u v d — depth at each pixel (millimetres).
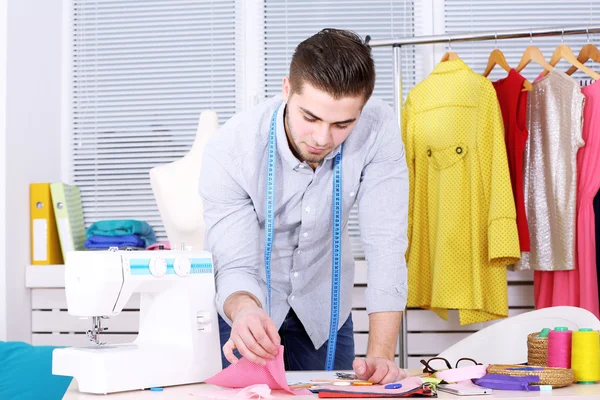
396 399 1319
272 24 3891
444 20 3809
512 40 3758
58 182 3840
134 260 1566
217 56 3924
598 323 2020
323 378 1604
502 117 3236
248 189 1862
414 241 3234
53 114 3842
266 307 1940
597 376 1566
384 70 3848
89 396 1425
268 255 1922
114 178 3891
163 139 3887
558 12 3756
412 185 3266
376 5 3859
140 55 3928
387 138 1928
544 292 3230
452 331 3373
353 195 1956
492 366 1601
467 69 3164
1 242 3365
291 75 1601
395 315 1844
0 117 3385
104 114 3922
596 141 3070
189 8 3939
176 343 1607
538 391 1406
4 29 3406
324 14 3887
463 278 3107
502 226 3027
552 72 3154
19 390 2627
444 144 3152
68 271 1550
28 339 3498
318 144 1604
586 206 3068
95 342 1599
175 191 3264
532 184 3188
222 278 1767
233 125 1899
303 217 1952
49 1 3814
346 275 2213
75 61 3963
